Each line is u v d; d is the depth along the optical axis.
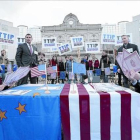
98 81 3.44
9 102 1.55
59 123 1.52
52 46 7.30
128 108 1.50
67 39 30.00
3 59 6.05
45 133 1.52
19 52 3.45
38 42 28.80
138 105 1.49
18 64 3.43
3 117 1.56
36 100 1.53
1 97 1.56
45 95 1.54
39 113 1.53
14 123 1.55
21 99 1.54
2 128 1.57
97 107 1.50
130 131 1.50
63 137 1.52
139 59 1.55
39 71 2.07
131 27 14.47
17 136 1.55
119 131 1.50
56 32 30.05
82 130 1.51
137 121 1.48
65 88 2.06
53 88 2.08
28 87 2.25
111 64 5.98
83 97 1.50
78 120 1.51
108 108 1.50
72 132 1.51
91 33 29.97
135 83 1.98
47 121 1.52
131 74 1.71
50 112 1.52
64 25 30.06
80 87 2.13
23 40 6.36
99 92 1.64
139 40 13.85
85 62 7.95
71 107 1.51
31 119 1.53
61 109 1.52
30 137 1.54
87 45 6.70
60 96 1.52
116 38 6.32
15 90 1.93
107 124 1.50
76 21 30.02
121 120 1.50
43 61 8.94
